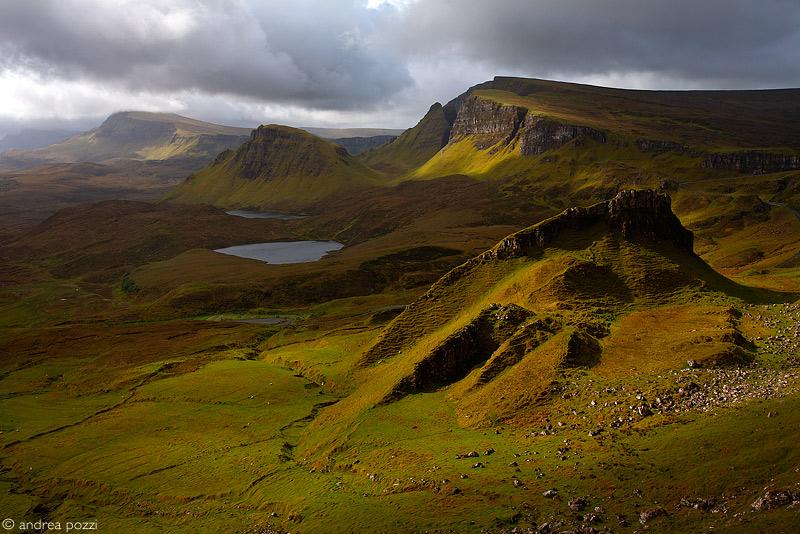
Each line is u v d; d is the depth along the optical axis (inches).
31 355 7568.9
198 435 4296.3
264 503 2947.8
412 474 2738.7
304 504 2746.1
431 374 4062.5
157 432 4512.8
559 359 3484.3
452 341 4143.7
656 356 3351.4
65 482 3823.8
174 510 3154.5
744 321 3818.9
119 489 3555.6
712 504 1894.7
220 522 2851.9
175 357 7071.9
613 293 4586.6
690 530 1790.1
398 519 2315.5
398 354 4913.9
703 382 2834.6
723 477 2001.7
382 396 3951.8
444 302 5374.0
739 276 6948.8
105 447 4338.1
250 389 5196.9
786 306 4028.1
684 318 3983.8
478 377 3718.0
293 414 4446.4
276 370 5748.0
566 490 2228.1
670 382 2906.0
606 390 3048.7
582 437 2655.0
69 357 7455.7
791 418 2178.9
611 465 2311.8
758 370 2896.2
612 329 3973.9
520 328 4099.4
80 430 4773.6
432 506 2342.5
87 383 6304.1
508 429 3043.8
